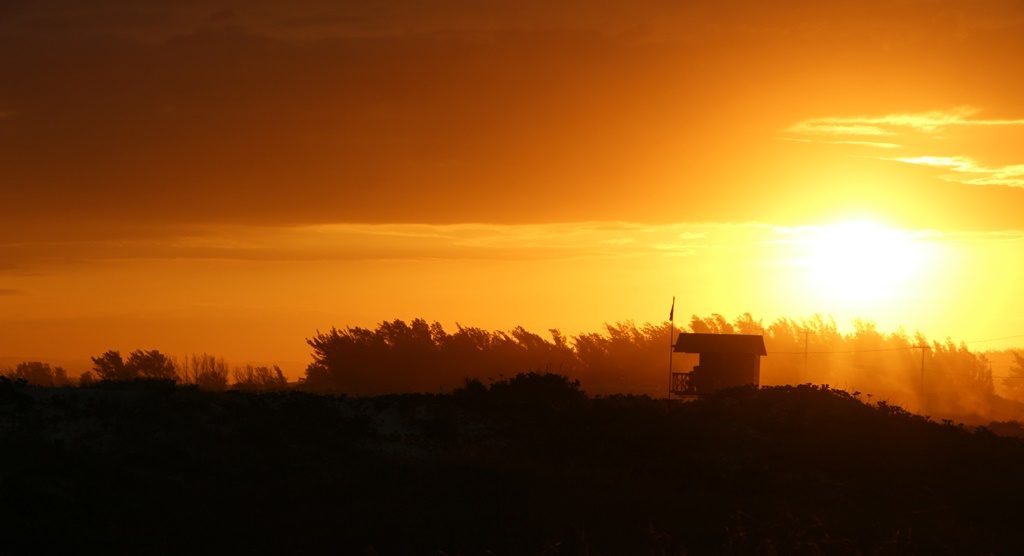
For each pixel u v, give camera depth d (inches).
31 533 1649.9
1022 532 2100.1
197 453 2289.6
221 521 1796.3
